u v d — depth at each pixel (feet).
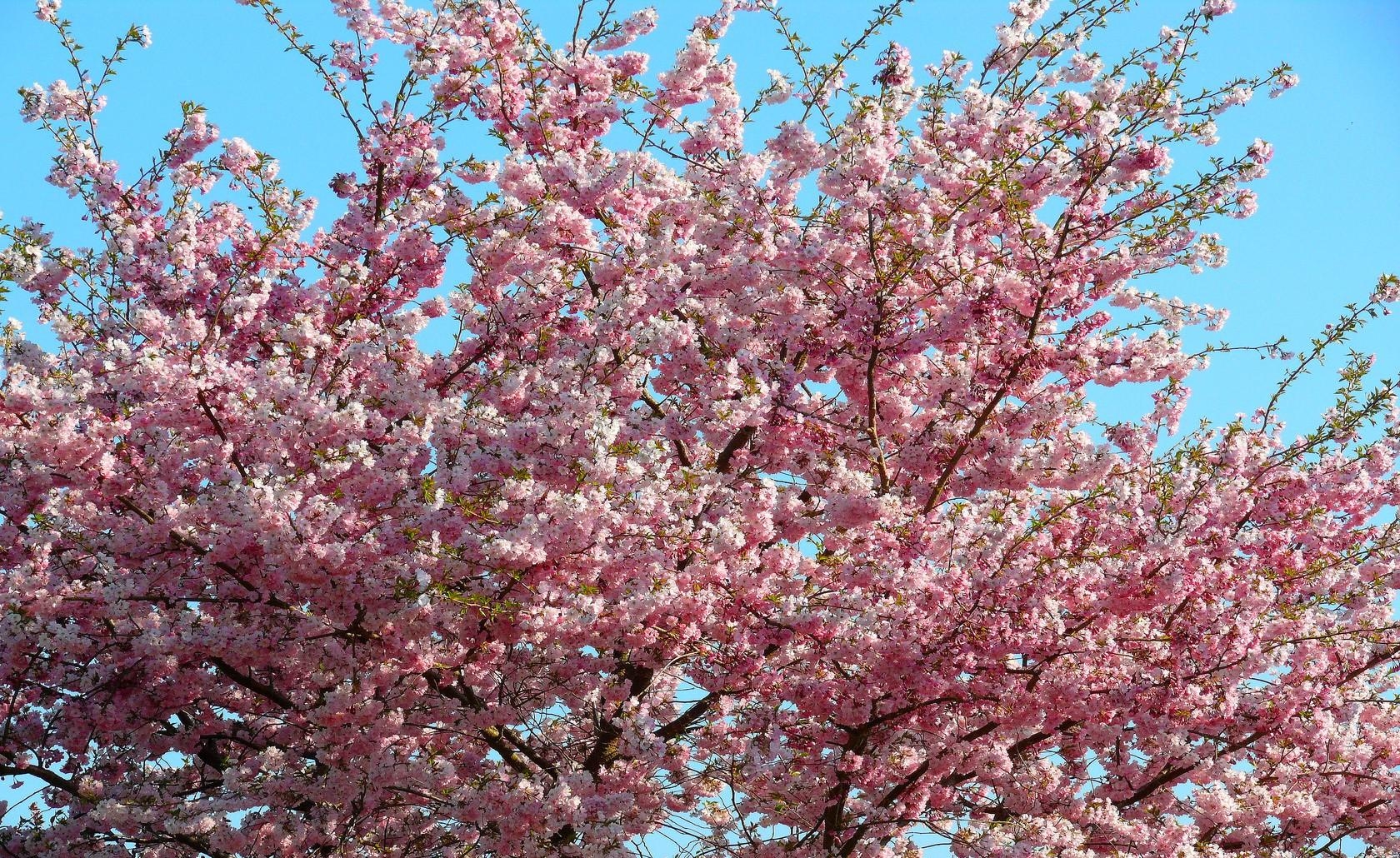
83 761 35.32
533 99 39.52
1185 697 30.71
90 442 27.30
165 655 30.40
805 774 34.83
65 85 33.96
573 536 27.58
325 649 30.78
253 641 30.19
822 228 35.78
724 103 39.17
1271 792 35.35
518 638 30.19
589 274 38.37
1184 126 33.91
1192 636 31.22
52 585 30.55
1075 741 35.04
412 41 38.81
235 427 30.19
